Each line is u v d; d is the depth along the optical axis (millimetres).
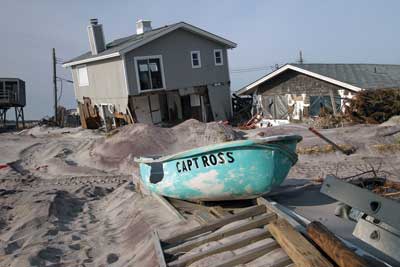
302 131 16469
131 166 15320
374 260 4910
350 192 5934
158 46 26891
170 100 30609
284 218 6492
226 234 6547
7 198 12016
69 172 15633
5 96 39500
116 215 10180
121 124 27688
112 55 25891
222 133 16578
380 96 19672
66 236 8820
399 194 7762
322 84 23812
